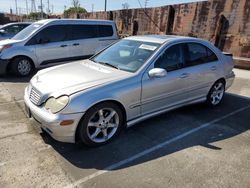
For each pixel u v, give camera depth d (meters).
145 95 4.00
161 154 3.54
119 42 5.04
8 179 2.88
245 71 10.15
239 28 11.66
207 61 5.07
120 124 3.87
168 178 3.02
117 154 3.50
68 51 8.53
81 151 3.54
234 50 11.95
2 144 3.62
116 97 3.62
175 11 15.23
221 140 4.01
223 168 3.26
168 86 4.30
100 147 3.67
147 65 4.05
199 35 13.75
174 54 4.46
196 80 4.80
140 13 17.97
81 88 3.45
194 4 13.86
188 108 5.38
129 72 3.99
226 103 5.83
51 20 8.23
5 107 5.10
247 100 6.11
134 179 2.98
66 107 3.27
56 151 3.51
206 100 5.32
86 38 8.90
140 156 3.47
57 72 4.14
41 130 3.88
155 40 4.57
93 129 3.65
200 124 4.58
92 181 2.92
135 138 3.96
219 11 12.52
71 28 8.56
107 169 3.16
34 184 2.82
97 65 4.38
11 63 7.61
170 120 4.70
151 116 4.25
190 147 3.75
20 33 8.48
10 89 6.42
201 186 2.90
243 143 3.94
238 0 11.59
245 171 3.21
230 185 2.94
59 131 3.29
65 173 3.04
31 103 3.68
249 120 4.88
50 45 8.13
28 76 7.89
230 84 5.77
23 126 4.23
